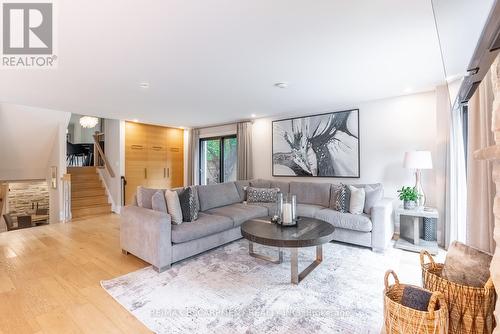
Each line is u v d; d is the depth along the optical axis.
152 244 2.77
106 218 5.43
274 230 2.70
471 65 1.60
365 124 4.26
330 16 1.79
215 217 3.46
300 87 3.44
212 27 1.92
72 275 2.67
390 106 4.01
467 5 1.15
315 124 4.84
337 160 4.56
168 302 2.16
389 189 4.04
